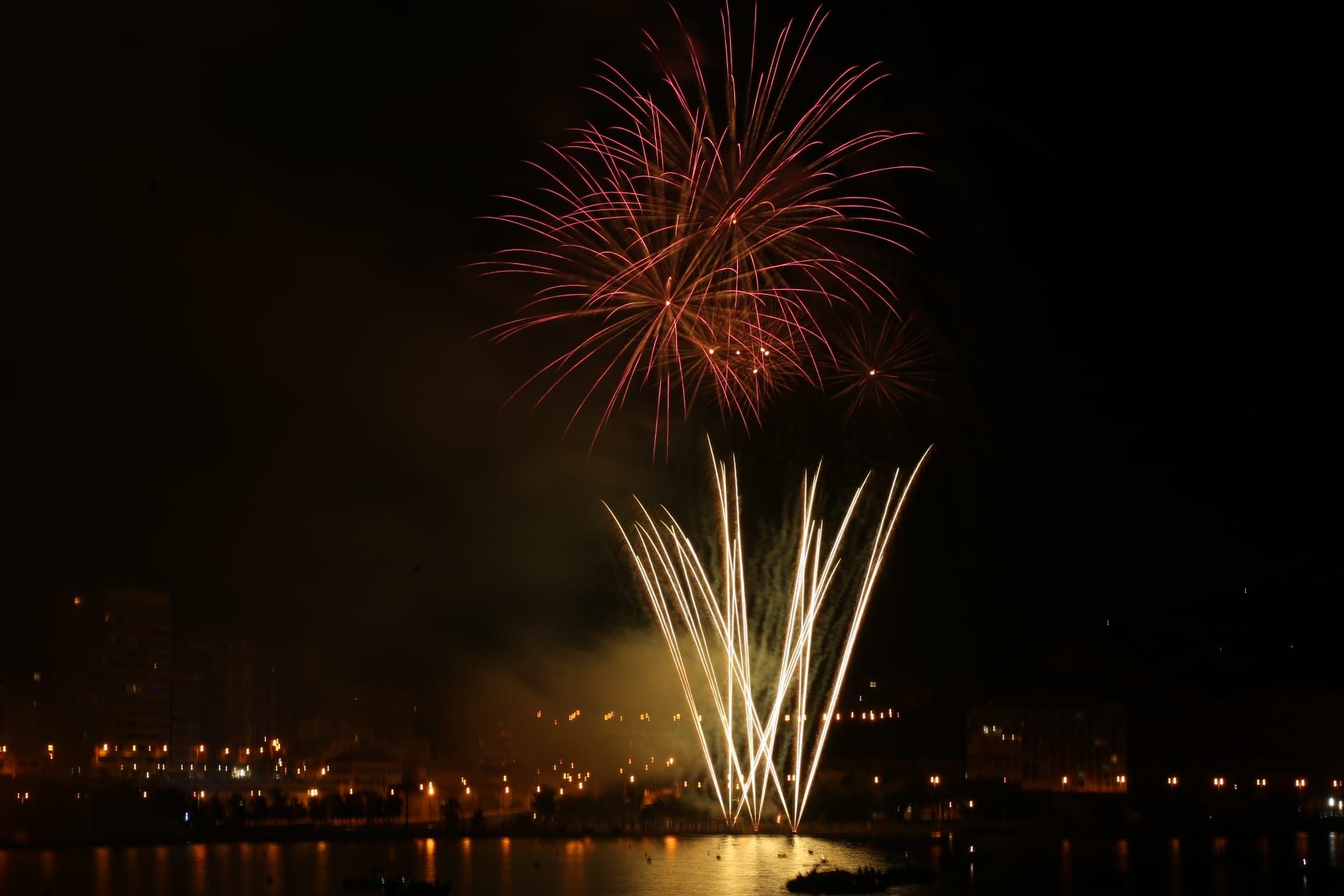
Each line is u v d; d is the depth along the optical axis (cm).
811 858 17788
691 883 15088
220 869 16200
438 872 16012
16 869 16225
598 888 14588
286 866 16650
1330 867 17025
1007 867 16850
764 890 14500
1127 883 15512
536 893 14150
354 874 15688
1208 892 14775
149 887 14550
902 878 15300
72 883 14900
